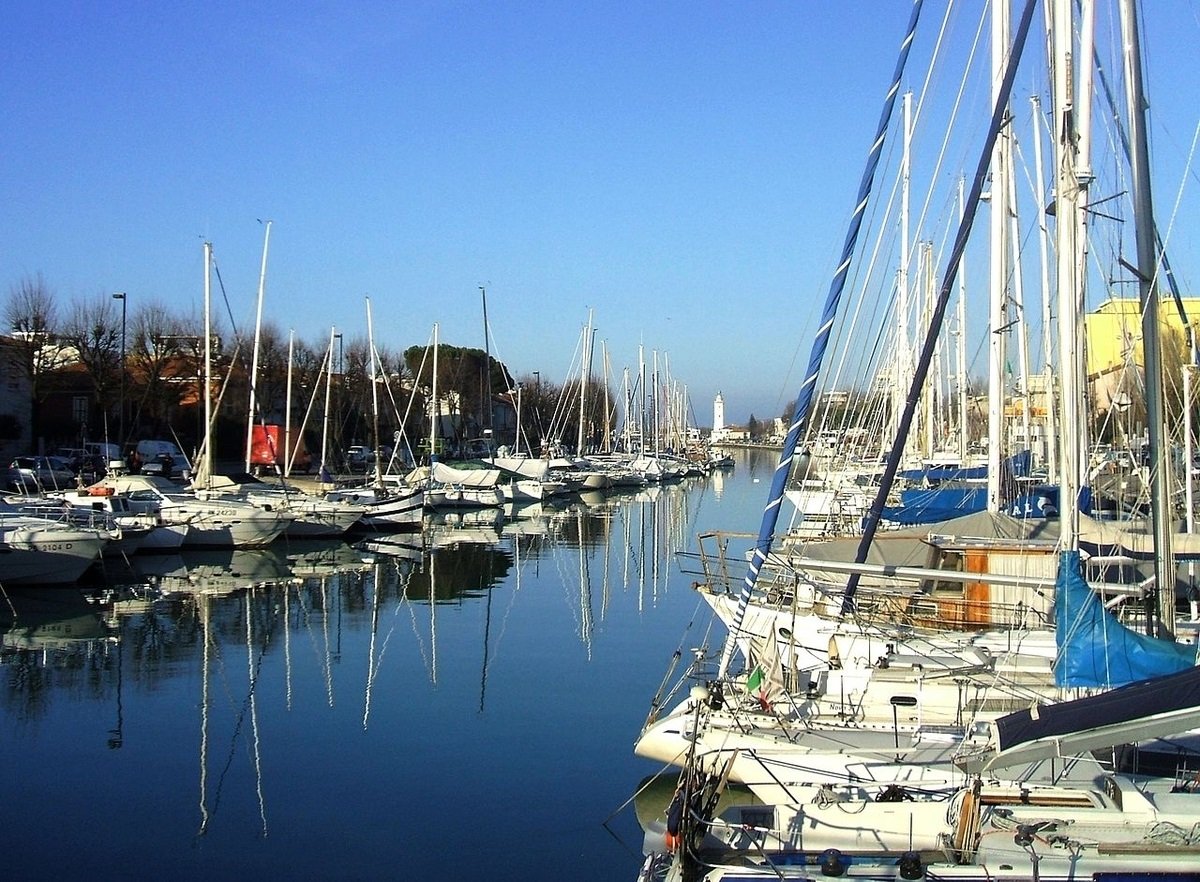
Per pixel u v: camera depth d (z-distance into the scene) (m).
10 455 66.25
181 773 17.02
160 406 69.94
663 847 12.65
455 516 65.31
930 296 37.09
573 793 16.14
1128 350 18.97
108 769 17.22
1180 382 22.78
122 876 13.18
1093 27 12.99
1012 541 17.98
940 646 15.82
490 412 83.81
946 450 49.59
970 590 18.00
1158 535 13.35
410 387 90.69
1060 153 13.12
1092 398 19.05
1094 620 11.98
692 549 48.97
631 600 34.97
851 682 15.22
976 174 15.91
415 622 30.61
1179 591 16.97
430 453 69.75
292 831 14.62
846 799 11.06
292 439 73.31
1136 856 9.77
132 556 42.31
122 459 55.69
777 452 192.88
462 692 22.30
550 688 22.72
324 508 49.03
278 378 75.56
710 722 14.08
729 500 83.56
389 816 15.20
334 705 21.20
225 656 25.75
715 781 11.53
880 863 9.83
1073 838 10.05
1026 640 16.39
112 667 24.41
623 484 95.50
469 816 15.19
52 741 18.67
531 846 14.16
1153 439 13.43
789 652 16.00
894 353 42.56
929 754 12.88
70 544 33.84
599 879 13.20
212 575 39.06
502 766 17.38
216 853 13.87
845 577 18.95
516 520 64.12
